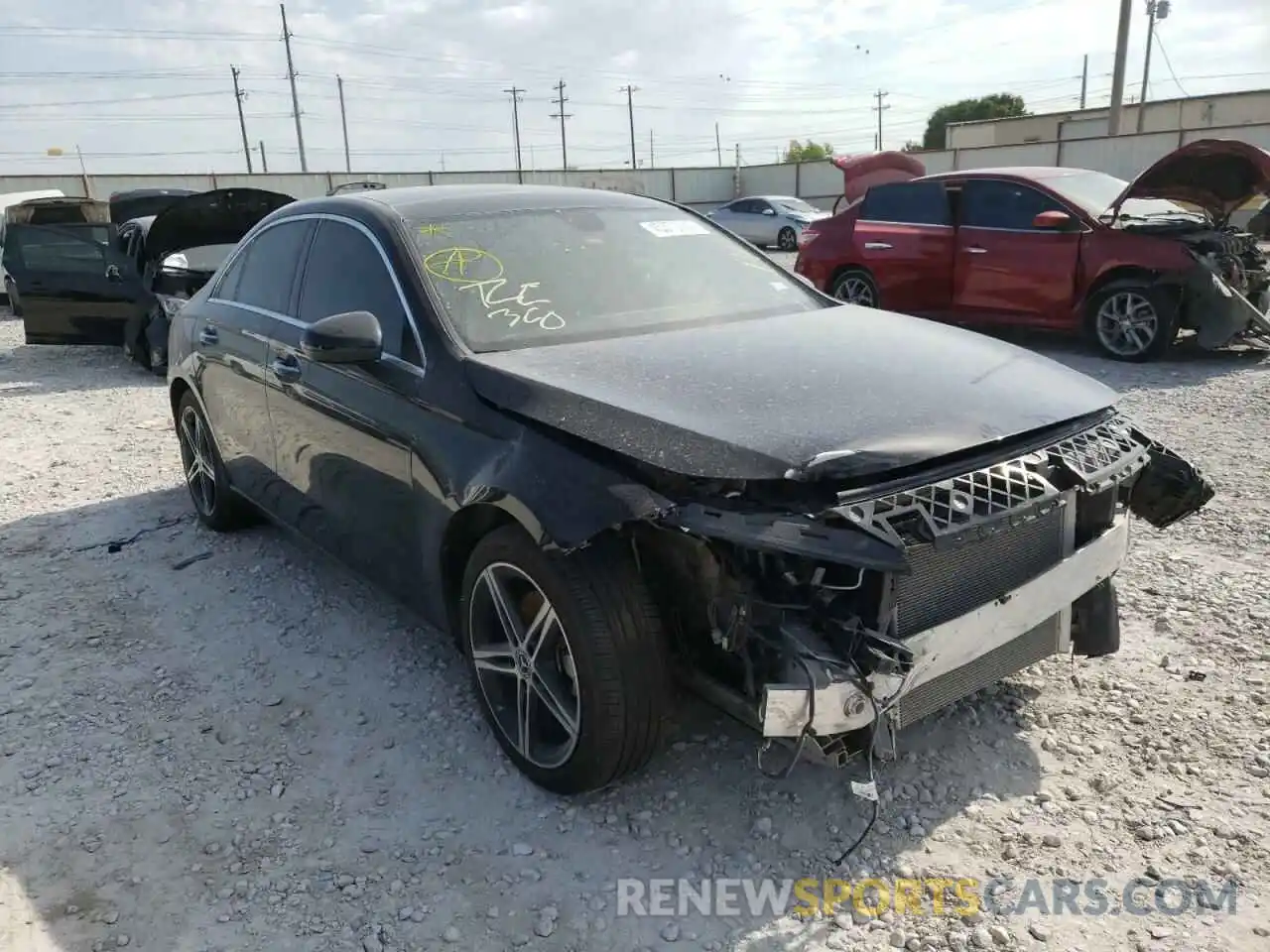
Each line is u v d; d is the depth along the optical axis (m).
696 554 2.64
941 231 10.05
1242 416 6.99
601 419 2.72
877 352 3.21
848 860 2.74
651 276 3.88
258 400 4.43
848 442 2.51
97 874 2.81
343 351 3.24
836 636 2.50
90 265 10.29
